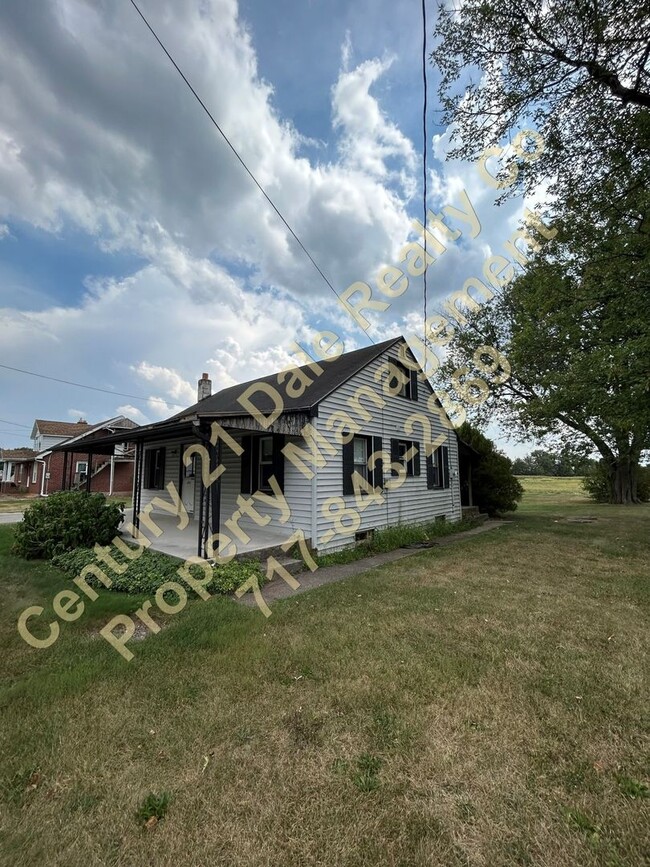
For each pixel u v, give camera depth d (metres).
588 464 18.30
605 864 1.55
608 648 3.38
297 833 1.69
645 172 6.41
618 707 2.53
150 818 1.77
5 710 2.55
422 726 2.37
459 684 2.82
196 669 3.06
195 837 1.68
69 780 1.98
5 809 1.82
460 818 1.75
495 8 5.76
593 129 6.44
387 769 2.04
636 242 6.95
